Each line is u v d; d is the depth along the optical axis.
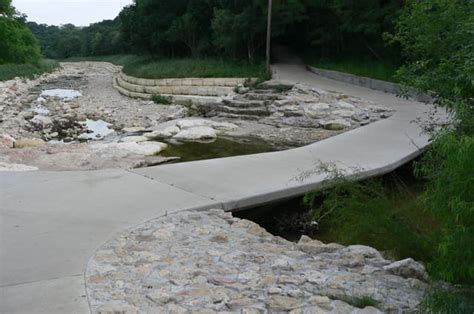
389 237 4.23
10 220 4.55
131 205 5.07
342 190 4.84
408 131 9.86
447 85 4.54
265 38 23.61
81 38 81.19
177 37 29.08
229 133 11.86
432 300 2.76
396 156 7.59
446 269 2.74
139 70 27.59
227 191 5.68
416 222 4.36
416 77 5.30
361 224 4.28
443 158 3.20
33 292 3.15
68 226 4.41
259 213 5.86
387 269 3.73
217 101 16.58
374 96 15.47
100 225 4.46
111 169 6.72
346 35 24.34
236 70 21.38
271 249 4.12
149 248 3.96
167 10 31.66
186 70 23.11
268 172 6.63
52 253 3.79
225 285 3.35
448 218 2.77
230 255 3.89
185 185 5.91
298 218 6.04
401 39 5.85
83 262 3.64
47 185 5.78
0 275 3.39
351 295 3.22
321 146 8.55
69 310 2.92
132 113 16.98
